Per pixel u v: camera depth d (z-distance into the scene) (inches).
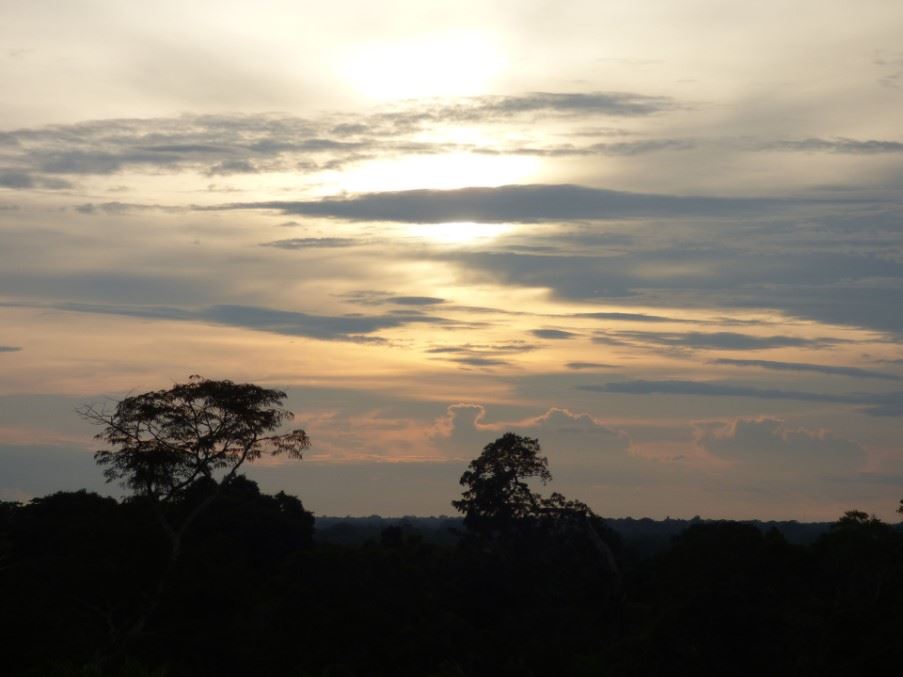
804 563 2790.4
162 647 2561.5
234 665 2610.7
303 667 2659.9
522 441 3784.5
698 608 2356.1
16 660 2335.1
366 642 2738.7
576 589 3545.8
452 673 2709.2
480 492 3713.1
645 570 3474.4
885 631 2279.8
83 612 2546.8
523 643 3122.5
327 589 2778.1
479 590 3403.1
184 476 2844.5
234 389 2859.3
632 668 2596.0
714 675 2293.3
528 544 3693.4
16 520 3036.4
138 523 2714.1
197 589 2593.5
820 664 2306.8
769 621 2351.1
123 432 2795.3
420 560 3631.9
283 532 3432.6
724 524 3056.1
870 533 2805.1
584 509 3742.6
